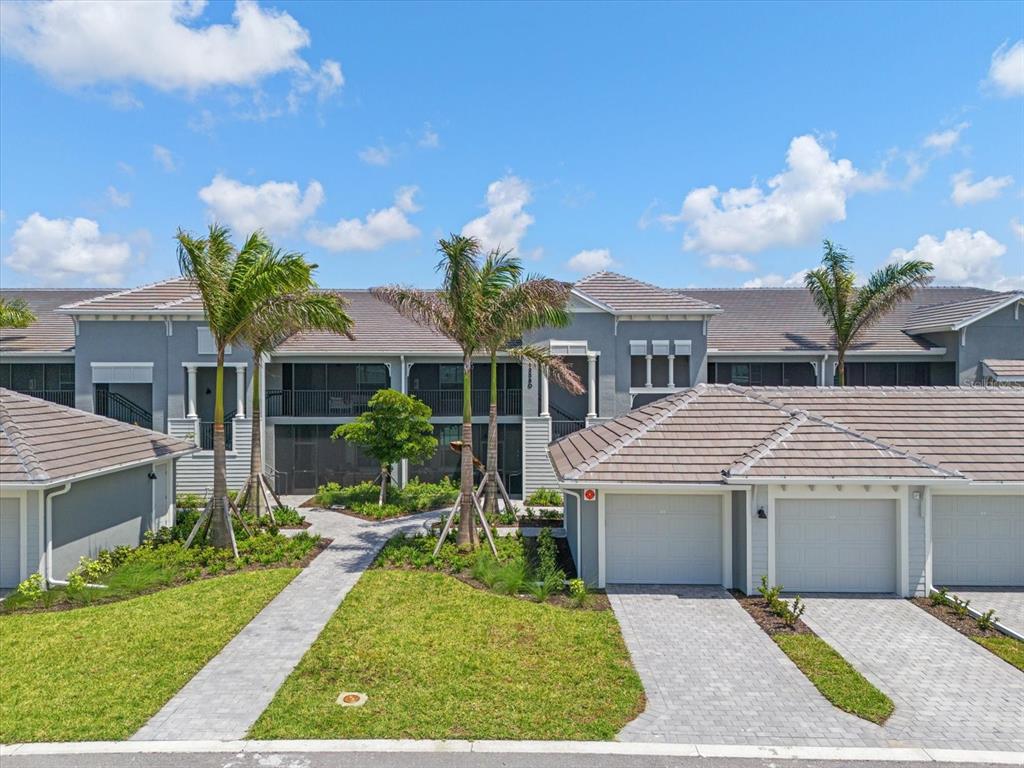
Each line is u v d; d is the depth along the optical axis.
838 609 12.12
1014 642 10.57
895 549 13.01
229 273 15.49
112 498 15.65
